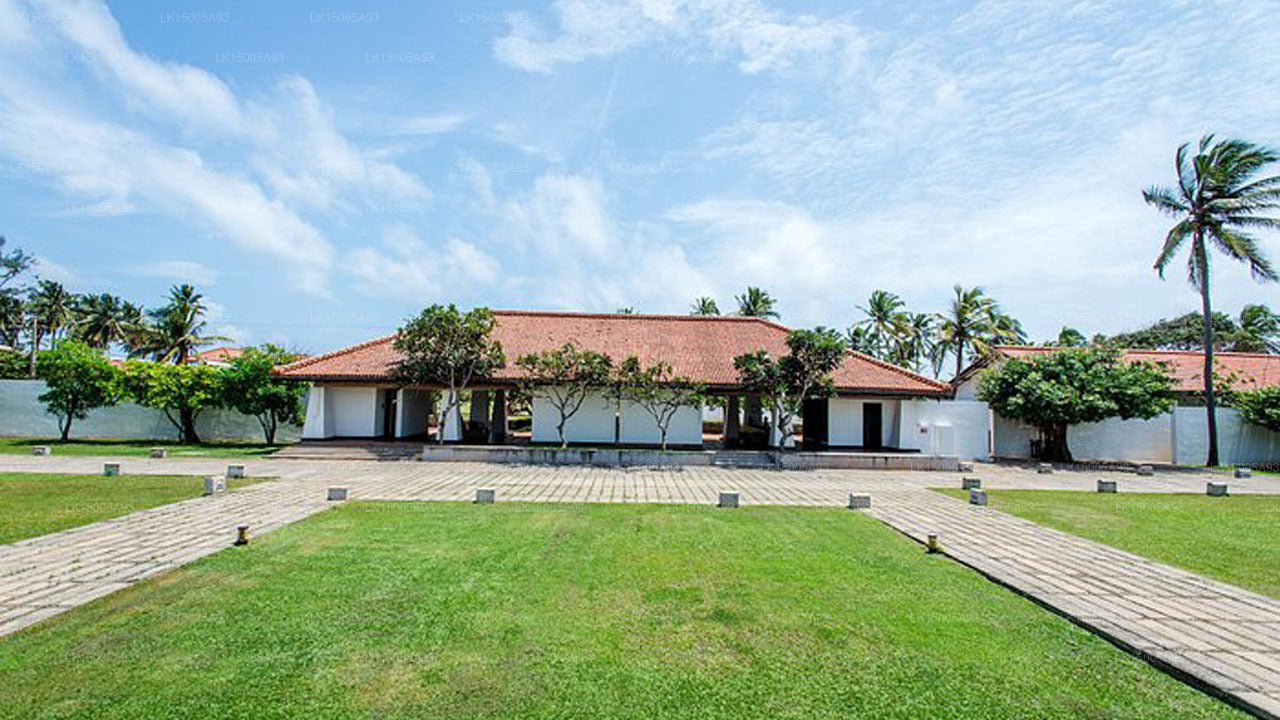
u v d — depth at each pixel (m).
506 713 4.27
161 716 4.19
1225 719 4.31
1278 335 44.59
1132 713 4.41
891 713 4.36
